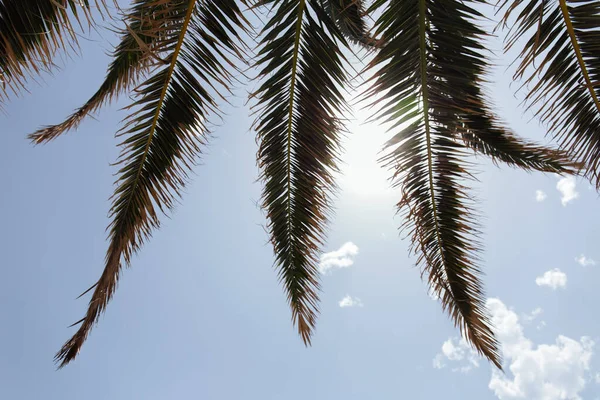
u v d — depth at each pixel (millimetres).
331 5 2943
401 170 3412
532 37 1997
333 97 2879
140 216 3031
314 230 3846
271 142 3291
